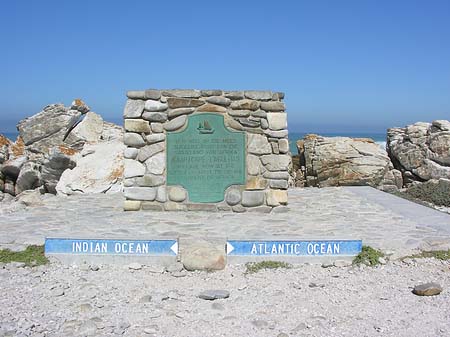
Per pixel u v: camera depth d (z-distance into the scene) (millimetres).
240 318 3822
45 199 8312
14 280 4543
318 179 13727
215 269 4859
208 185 7168
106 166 10094
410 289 4387
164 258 4977
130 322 3730
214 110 7117
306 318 3816
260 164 7160
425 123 14500
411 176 13609
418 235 5680
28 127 14617
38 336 3471
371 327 3654
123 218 6680
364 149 13820
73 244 5035
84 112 15266
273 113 7148
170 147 7148
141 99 7141
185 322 3754
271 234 5750
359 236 5641
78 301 4113
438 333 3547
